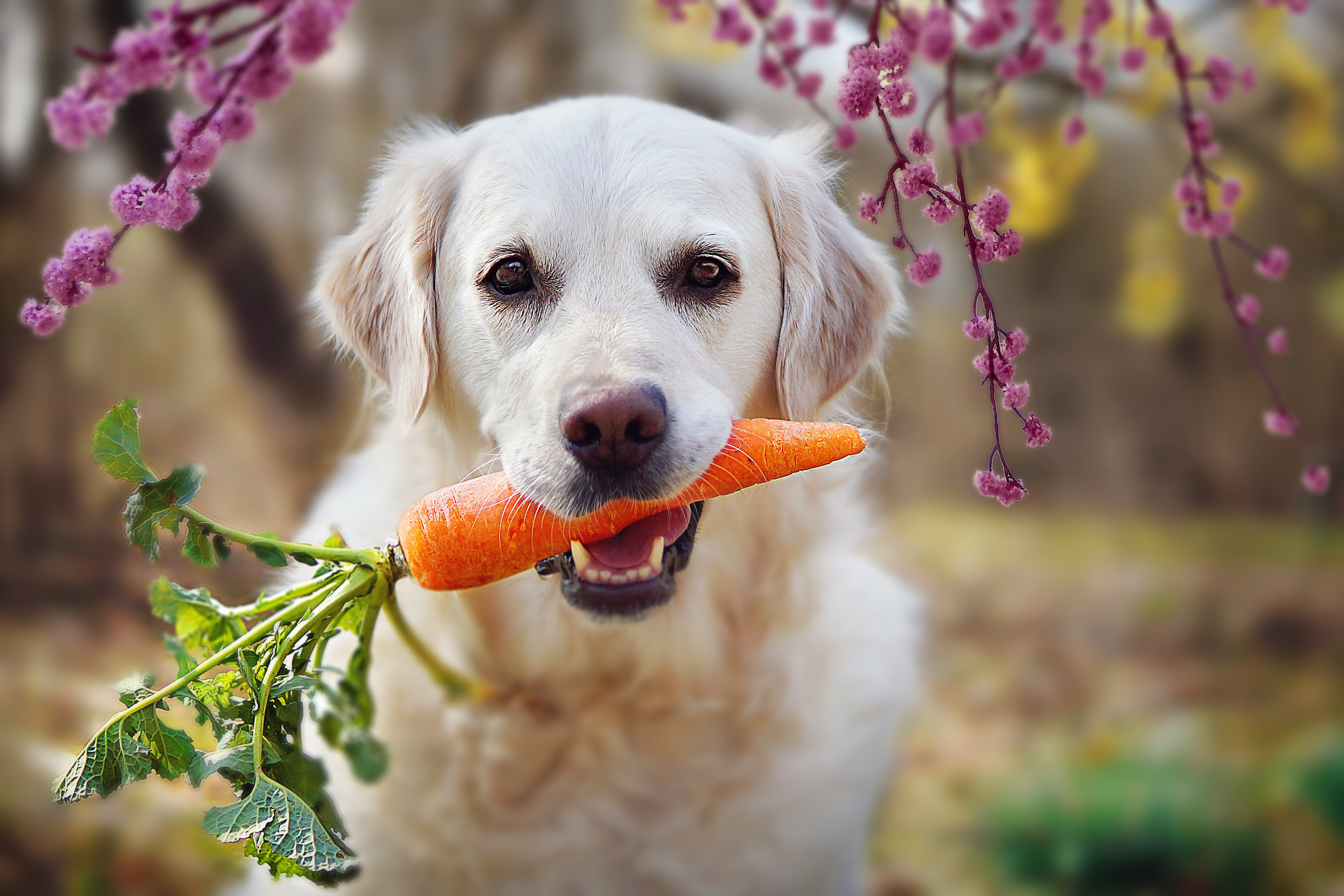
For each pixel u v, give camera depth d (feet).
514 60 5.94
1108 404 8.59
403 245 2.39
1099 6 2.08
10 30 5.42
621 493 2.04
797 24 2.32
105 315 6.71
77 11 5.26
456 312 2.29
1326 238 6.81
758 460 2.10
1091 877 3.13
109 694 3.76
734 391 2.25
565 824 2.42
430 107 5.91
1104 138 7.61
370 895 2.41
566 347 2.08
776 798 2.44
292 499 5.89
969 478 7.63
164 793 3.02
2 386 6.50
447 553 2.04
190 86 1.74
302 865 1.80
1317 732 3.90
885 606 2.66
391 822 2.41
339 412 6.16
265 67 1.72
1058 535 7.37
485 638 2.41
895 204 1.87
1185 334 8.09
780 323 2.37
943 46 1.81
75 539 5.85
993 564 6.61
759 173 2.36
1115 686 4.73
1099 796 3.34
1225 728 4.04
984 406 6.20
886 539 6.46
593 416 1.98
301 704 2.00
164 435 6.47
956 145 1.97
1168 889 3.08
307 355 6.10
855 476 2.53
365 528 2.49
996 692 4.70
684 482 2.05
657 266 2.17
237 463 6.21
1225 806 3.32
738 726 2.44
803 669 2.47
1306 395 7.68
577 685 2.41
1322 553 6.39
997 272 8.86
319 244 5.71
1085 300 8.63
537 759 2.42
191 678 1.90
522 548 2.07
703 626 2.39
